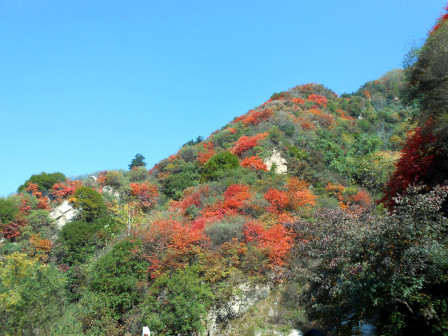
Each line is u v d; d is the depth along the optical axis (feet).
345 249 28.58
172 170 120.98
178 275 44.88
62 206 94.07
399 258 25.00
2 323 44.75
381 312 32.32
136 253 53.01
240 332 42.27
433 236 25.34
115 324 46.70
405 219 24.76
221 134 132.46
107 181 109.91
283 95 167.43
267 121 124.06
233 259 48.32
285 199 60.23
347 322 31.48
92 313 47.91
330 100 166.91
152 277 49.88
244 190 67.21
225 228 52.29
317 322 38.75
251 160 87.15
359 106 167.02
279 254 46.50
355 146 114.32
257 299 45.60
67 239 76.48
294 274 34.99
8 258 66.03
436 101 37.24
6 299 47.96
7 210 83.35
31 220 85.20
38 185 101.14
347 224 30.63
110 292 49.34
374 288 25.66
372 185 88.33
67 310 48.42
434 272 24.39
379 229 25.75
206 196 72.08
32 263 64.95
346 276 29.04
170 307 42.68
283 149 96.84
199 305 41.98
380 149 112.78
